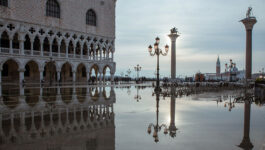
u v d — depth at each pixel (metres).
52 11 59.09
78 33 64.25
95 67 75.81
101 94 26.92
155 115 12.46
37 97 22.78
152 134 8.45
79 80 70.81
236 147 6.87
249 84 45.59
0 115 12.53
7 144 7.20
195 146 6.98
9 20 49.84
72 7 62.94
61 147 6.88
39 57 54.47
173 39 53.22
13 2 50.69
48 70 62.03
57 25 59.25
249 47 51.84
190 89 35.28
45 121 10.89
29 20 53.50
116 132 8.76
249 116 12.23
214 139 7.79
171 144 7.20
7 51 50.00
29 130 9.09
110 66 72.94
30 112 13.53
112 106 16.17
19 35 51.66
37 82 58.56
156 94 26.94
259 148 6.77
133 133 8.59
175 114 12.79
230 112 13.55
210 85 44.53
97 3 69.75
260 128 9.42
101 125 9.99
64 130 9.09
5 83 53.97
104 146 6.98
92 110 14.27
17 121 10.90
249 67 51.59
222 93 28.95
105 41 72.25
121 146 6.98
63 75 66.81
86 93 28.38
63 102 18.56
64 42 66.25
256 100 20.31
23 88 38.38
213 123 10.41
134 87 45.59
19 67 51.16
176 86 44.91
